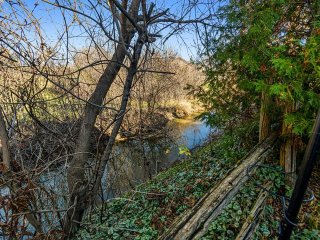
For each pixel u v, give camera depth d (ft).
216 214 7.73
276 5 9.33
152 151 28.04
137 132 25.95
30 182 8.73
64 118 13.87
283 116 10.88
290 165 11.31
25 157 12.20
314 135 5.05
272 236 9.37
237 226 9.60
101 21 8.21
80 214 12.10
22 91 11.34
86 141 12.09
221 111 13.79
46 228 11.57
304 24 10.02
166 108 54.54
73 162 11.78
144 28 9.29
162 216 12.43
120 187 20.62
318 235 9.25
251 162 10.38
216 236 9.37
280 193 11.02
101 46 10.49
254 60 9.20
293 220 5.86
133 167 26.16
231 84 12.89
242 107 14.46
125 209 14.58
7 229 8.25
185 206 12.69
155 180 19.13
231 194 8.62
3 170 9.13
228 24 10.57
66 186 12.51
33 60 9.57
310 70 8.88
